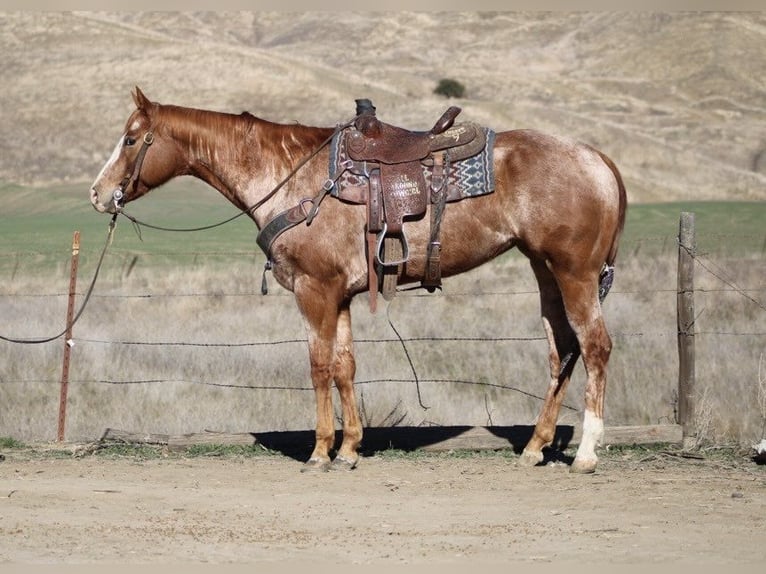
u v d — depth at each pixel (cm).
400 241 1053
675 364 1478
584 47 16212
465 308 1966
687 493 982
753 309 1873
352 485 1024
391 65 15825
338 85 7956
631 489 998
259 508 929
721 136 8931
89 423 1307
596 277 1059
